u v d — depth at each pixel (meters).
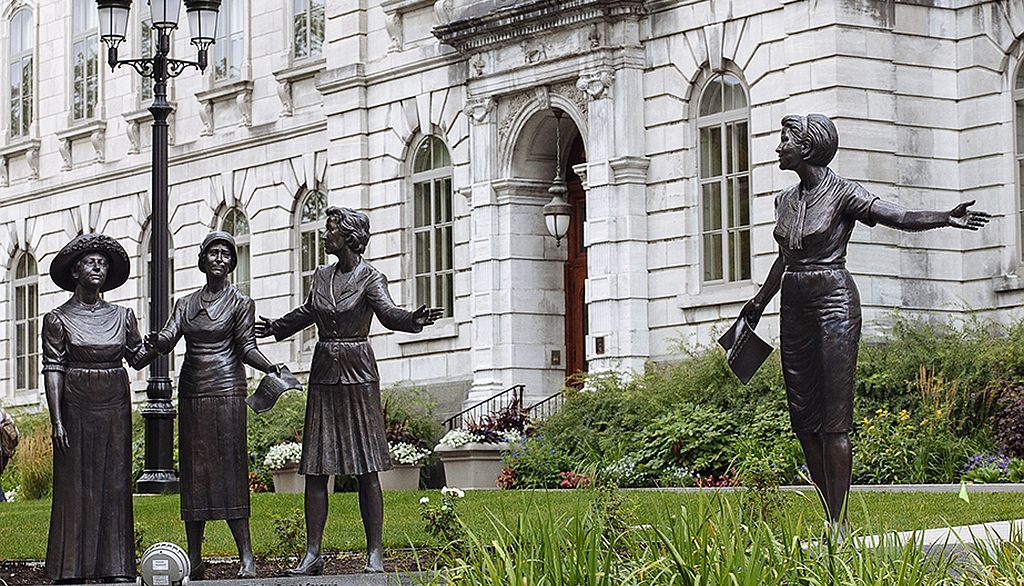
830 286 14.60
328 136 38.19
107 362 14.95
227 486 14.84
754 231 29.58
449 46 35.25
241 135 41.16
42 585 15.24
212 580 14.32
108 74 45.50
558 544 10.80
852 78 28.83
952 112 29.88
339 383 14.84
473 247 34.16
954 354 27.03
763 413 27.03
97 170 45.53
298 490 30.77
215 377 14.84
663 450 27.52
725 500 11.66
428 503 16.19
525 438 29.78
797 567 10.52
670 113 31.03
